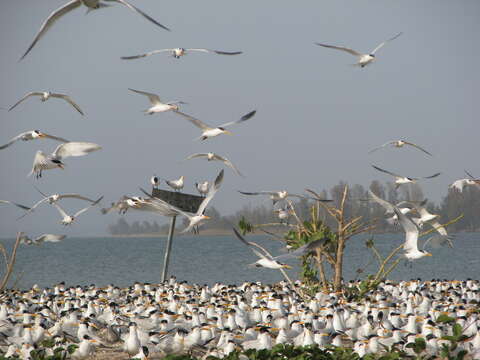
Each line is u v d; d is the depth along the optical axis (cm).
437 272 5294
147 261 8300
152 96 2041
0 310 2262
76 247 15175
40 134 1756
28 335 1744
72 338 1869
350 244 11369
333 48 2131
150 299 2653
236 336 1775
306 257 2589
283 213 2572
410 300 2369
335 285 2520
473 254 7750
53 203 2042
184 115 2053
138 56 1983
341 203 2495
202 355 1730
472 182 2153
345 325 1969
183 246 14438
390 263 6241
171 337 1734
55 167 1584
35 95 1847
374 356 1523
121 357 1725
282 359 1416
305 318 1984
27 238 2733
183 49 2005
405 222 1523
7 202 2044
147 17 1105
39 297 2827
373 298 2455
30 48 1143
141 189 1526
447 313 2189
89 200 2081
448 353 1520
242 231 2586
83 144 1620
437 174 2120
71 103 1917
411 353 1641
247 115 2103
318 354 1466
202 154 2089
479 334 1697
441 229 2052
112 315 2178
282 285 3155
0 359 1509
